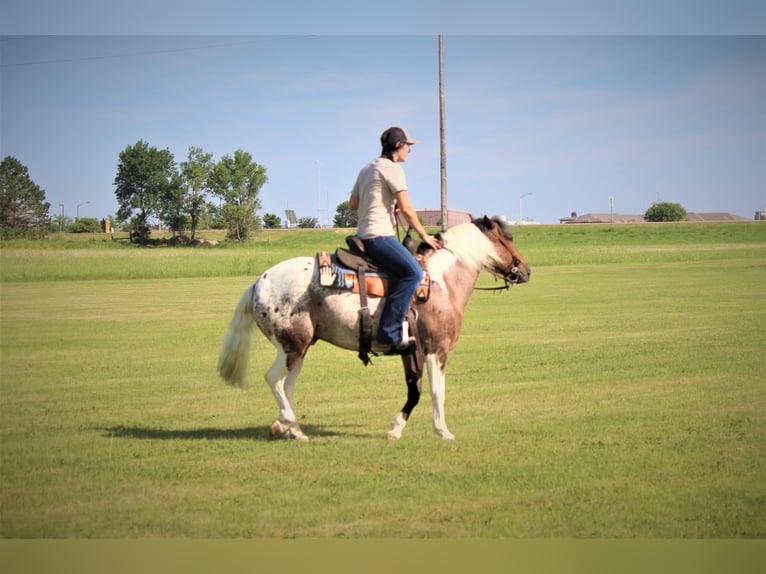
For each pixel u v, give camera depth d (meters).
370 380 14.07
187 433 10.43
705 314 22.98
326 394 12.90
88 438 10.15
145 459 9.18
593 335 19.03
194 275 46.22
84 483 8.34
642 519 7.36
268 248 74.88
